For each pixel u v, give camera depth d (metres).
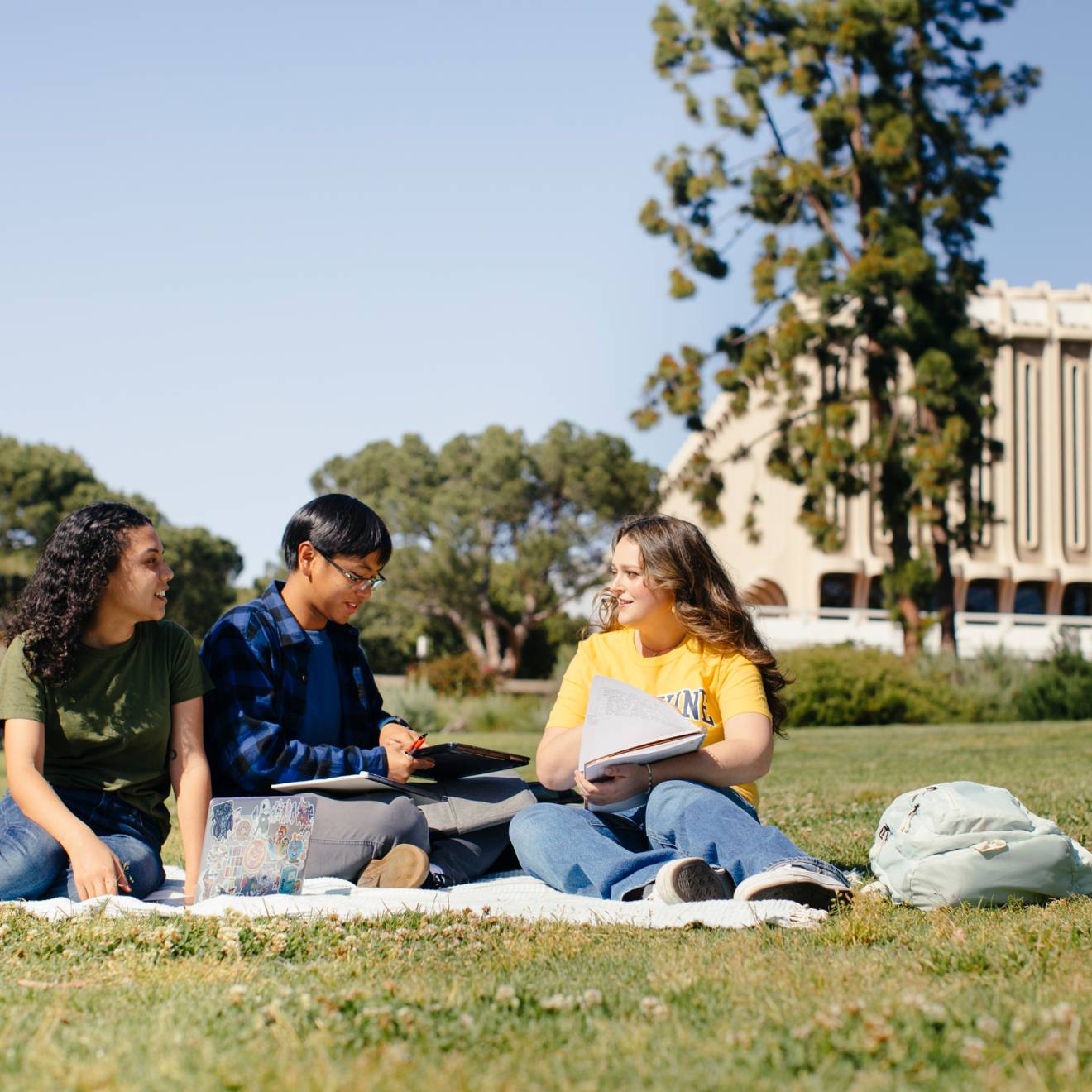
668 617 4.16
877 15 22.92
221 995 2.46
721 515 24.73
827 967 2.62
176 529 44.91
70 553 3.86
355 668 4.48
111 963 2.80
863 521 45.91
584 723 3.90
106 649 3.95
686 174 23.89
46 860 3.76
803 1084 1.85
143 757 4.03
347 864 3.98
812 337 23.61
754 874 3.47
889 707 21.05
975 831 3.59
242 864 3.71
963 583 47.75
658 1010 2.24
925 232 24.34
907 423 24.64
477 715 22.84
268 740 4.10
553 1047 2.08
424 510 46.19
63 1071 1.94
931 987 2.41
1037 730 17.23
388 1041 2.13
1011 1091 1.78
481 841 4.30
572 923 3.29
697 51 23.58
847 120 23.03
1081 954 2.73
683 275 23.47
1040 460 48.22
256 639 4.25
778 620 39.09
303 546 4.30
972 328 24.94
